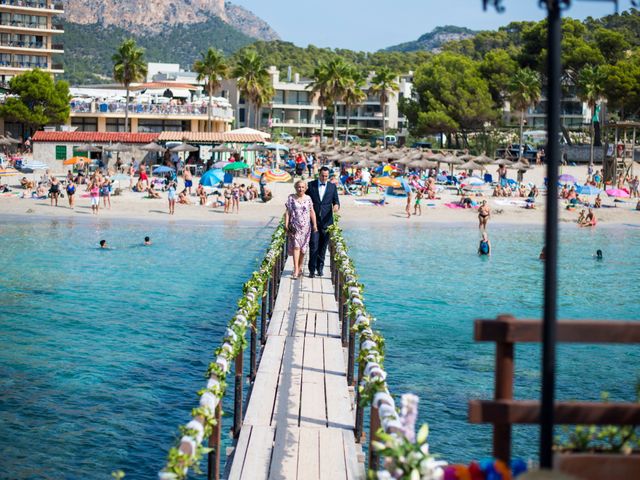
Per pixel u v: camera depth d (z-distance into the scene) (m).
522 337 5.55
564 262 40.56
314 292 21.58
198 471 8.12
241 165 68.69
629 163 94.44
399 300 29.00
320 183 23.56
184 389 18.02
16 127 98.75
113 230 48.50
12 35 112.75
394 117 170.88
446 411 16.30
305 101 168.38
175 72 142.12
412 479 6.04
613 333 5.42
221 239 46.03
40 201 58.88
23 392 17.38
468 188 71.00
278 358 15.09
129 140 79.19
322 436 11.05
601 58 111.69
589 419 5.47
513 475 5.39
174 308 27.11
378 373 10.23
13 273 33.56
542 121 145.62
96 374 18.92
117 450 14.34
